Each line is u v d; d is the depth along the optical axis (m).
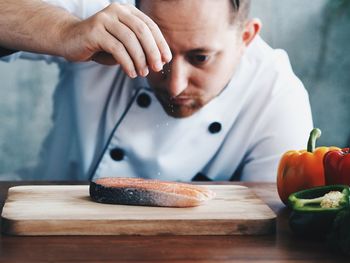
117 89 1.95
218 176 2.00
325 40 3.63
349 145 3.62
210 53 1.59
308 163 1.30
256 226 1.11
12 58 2.03
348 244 0.98
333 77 3.64
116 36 1.39
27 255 0.97
